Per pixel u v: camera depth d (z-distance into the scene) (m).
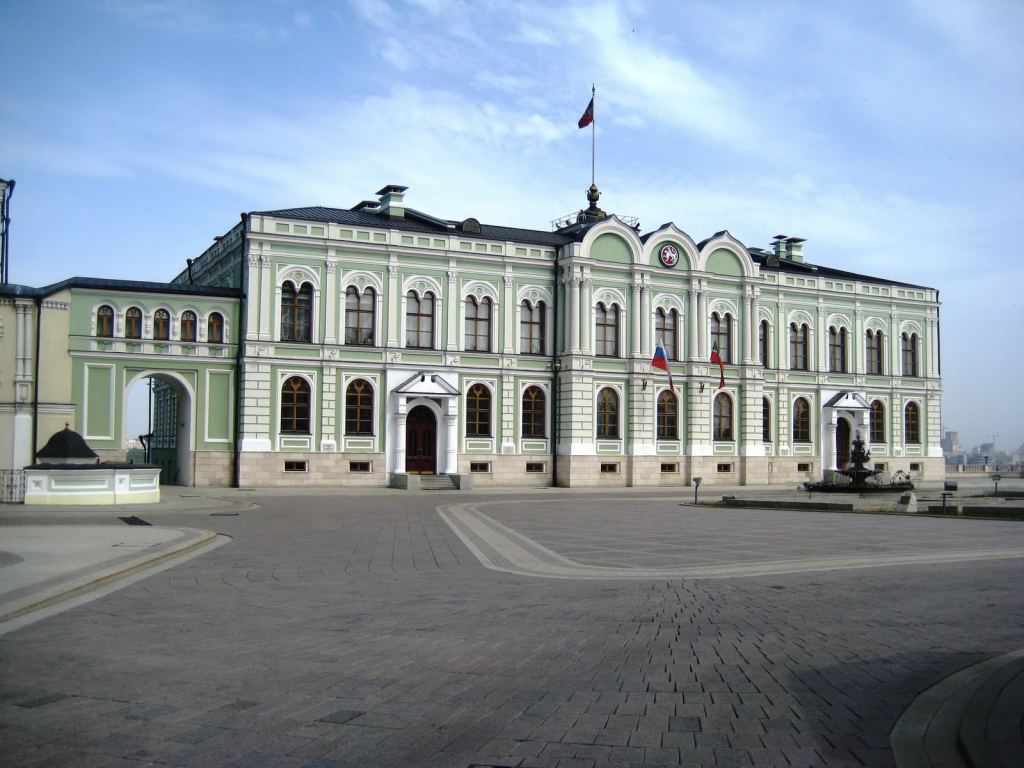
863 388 77.44
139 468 40.28
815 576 19.45
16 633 13.25
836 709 9.33
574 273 63.97
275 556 22.77
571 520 34.88
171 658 11.66
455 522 33.31
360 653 11.91
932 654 11.74
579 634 13.14
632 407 65.81
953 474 90.00
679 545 25.97
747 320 70.62
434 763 7.89
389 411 59.47
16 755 8.10
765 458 70.81
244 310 56.12
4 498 39.12
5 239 52.25
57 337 51.41
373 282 59.66
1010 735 7.89
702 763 7.85
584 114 73.19
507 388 63.34
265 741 8.45
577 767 7.79
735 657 11.66
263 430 55.94
